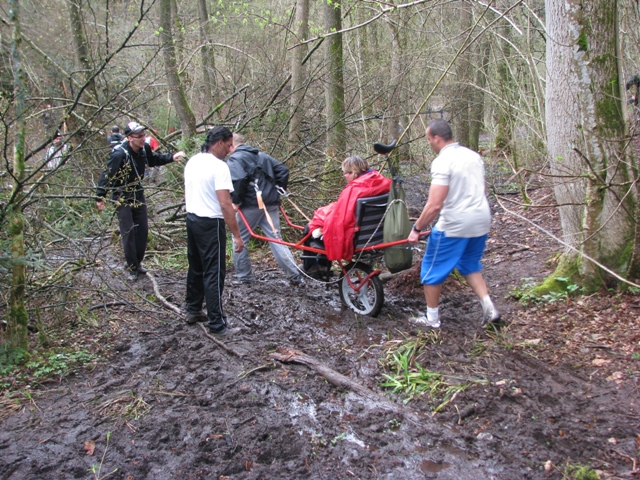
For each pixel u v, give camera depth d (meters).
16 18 4.11
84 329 4.99
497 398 3.62
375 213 4.96
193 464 3.16
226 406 3.74
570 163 5.06
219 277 4.78
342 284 5.54
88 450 3.30
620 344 4.15
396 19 10.82
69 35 10.60
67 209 5.93
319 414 3.62
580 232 4.95
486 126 10.96
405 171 12.56
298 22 9.53
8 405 3.76
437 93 11.33
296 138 8.99
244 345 4.67
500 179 10.38
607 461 2.99
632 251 4.74
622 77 4.71
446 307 5.40
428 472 3.04
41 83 9.16
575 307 4.83
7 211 4.20
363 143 10.09
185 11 14.45
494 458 3.11
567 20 4.76
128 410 3.69
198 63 11.49
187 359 4.44
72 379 4.15
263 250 7.74
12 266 4.21
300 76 9.35
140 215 6.34
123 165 5.95
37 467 3.15
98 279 6.23
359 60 10.75
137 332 4.97
